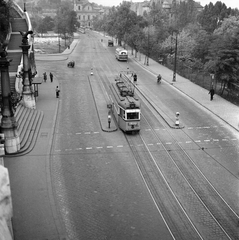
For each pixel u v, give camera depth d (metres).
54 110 39.25
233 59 44.19
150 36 82.62
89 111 39.38
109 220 17.95
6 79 25.69
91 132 32.16
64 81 56.94
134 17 113.81
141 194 20.75
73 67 71.69
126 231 17.00
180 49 78.94
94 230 17.06
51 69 68.75
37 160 25.48
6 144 26.27
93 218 18.11
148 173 23.66
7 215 9.91
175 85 54.12
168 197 20.41
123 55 82.75
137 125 31.31
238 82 46.44
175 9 161.88
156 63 80.50
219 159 26.16
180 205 19.48
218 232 17.00
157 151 27.70
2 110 26.28
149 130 33.03
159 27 96.94
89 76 61.97
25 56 37.19
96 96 46.72
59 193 20.72
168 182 22.33
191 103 43.53
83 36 176.75
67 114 38.03
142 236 16.61
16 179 22.38
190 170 24.19
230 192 21.09
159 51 80.00
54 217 18.09
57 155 26.56
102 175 23.25
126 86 38.16
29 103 38.16
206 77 60.34
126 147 28.50
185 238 16.50
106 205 19.44
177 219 18.11
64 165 24.77
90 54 96.31
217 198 20.34
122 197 20.34
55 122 34.78
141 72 67.88
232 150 28.05
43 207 19.05
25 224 17.45
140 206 19.36
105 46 121.44
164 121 36.09
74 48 112.00
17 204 19.30
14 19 68.62
